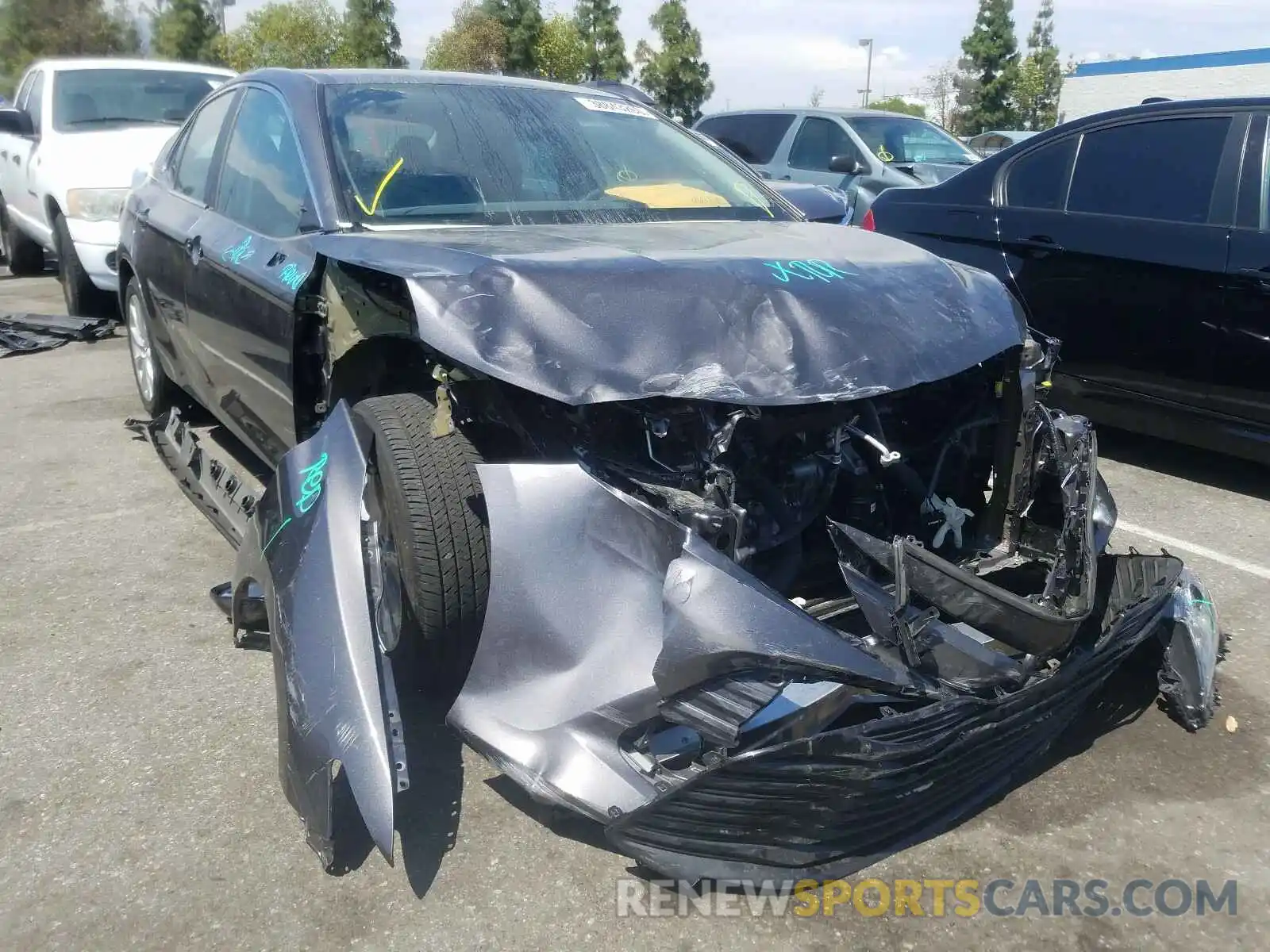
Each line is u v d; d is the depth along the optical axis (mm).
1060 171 5555
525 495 2381
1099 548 3041
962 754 2275
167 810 2590
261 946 2178
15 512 4559
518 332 2348
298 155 3523
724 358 2395
